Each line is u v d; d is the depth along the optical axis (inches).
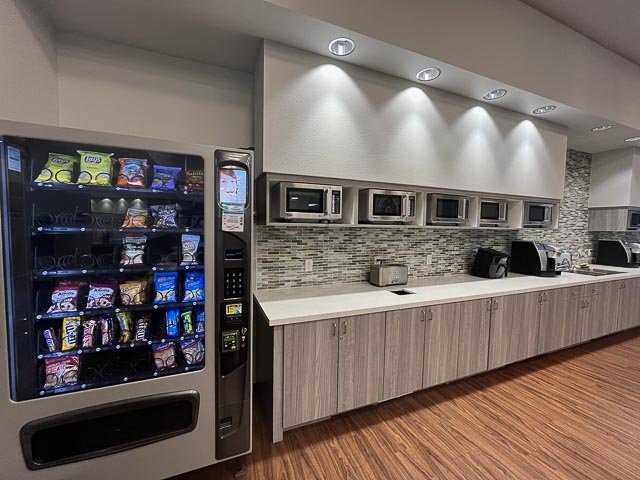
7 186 43.6
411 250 119.6
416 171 94.9
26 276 46.1
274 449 69.5
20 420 45.5
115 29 68.8
